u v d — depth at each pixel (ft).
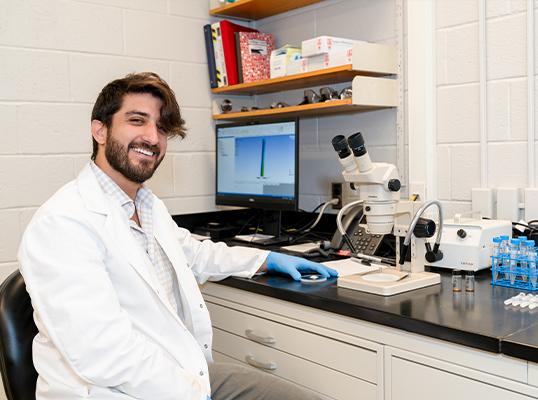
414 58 6.91
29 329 4.34
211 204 9.12
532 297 4.64
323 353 4.94
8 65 7.16
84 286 3.88
